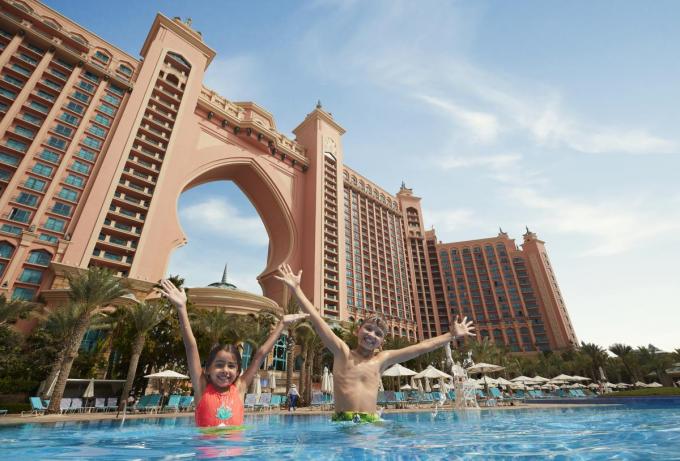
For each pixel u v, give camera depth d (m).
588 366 65.50
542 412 12.72
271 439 4.06
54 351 26.34
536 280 106.38
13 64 44.66
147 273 43.12
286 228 71.44
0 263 35.16
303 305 4.75
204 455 3.25
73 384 27.36
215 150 61.56
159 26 59.44
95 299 24.20
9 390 25.91
